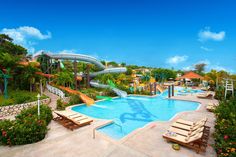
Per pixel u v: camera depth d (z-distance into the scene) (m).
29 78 20.53
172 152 6.76
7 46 32.47
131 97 25.56
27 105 14.91
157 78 58.12
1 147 7.13
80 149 6.98
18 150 6.87
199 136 6.70
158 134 8.67
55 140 7.88
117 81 37.31
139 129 9.35
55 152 6.71
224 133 7.17
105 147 7.17
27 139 7.51
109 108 18.84
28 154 6.54
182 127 8.84
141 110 18.19
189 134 7.85
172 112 17.41
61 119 11.04
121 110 18.08
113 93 26.28
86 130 9.29
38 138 7.82
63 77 27.39
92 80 38.75
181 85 48.62
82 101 19.72
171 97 24.25
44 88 25.47
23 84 21.67
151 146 7.29
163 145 7.39
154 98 24.80
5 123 7.88
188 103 21.33
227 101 12.31
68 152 6.71
